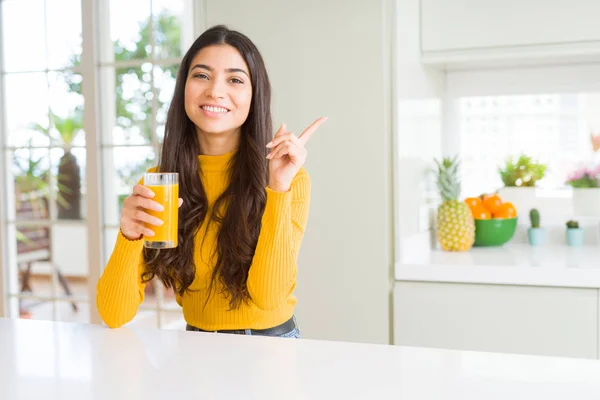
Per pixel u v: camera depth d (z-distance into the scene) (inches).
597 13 88.8
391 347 44.7
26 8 124.9
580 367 39.7
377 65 86.6
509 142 110.9
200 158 61.8
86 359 42.7
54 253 125.0
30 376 39.4
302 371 39.4
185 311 62.5
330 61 88.5
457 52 95.0
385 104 87.1
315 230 90.6
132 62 113.6
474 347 86.0
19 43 125.8
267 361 41.6
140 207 49.7
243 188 59.2
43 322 54.1
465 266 86.2
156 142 113.2
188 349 44.7
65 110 122.6
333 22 88.1
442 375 38.4
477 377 38.0
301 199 58.8
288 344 45.7
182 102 61.3
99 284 53.8
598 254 96.2
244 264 57.6
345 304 89.8
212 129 57.4
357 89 87.6
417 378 37.9
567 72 106.9
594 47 89.2
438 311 87.0
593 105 105.9
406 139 91.6
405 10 90.4
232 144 61.7
